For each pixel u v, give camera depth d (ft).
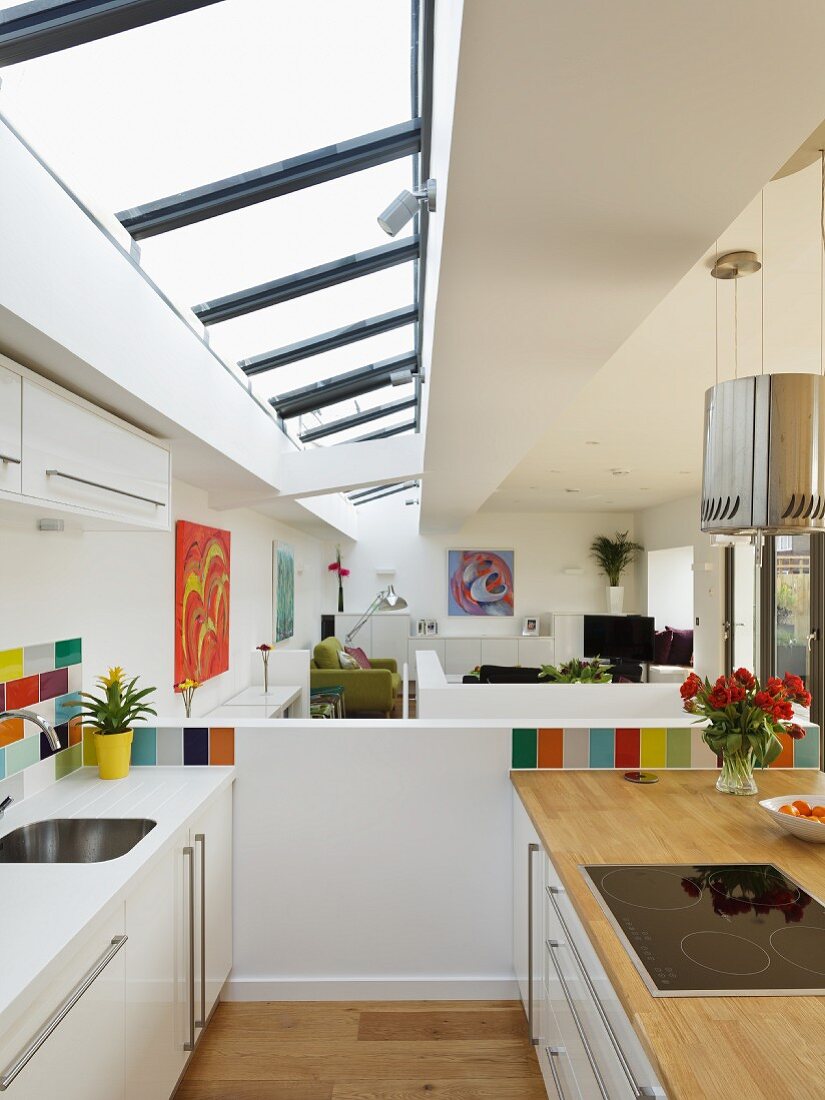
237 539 17.57
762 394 5.10
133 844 6.73
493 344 7.27
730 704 7.48
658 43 3.29
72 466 6.21
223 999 8.42
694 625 25.77
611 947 4.41
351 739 8.43
